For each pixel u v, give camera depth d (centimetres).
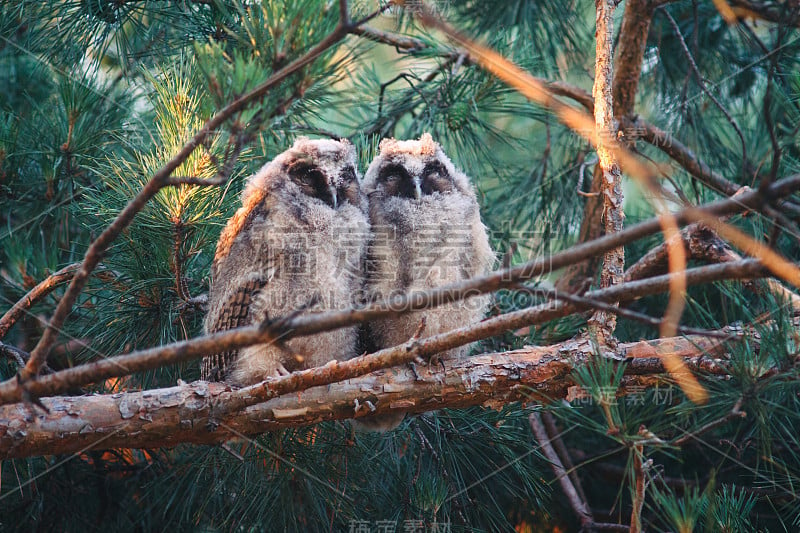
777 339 524
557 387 625
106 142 844
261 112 450
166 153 649
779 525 798
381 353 528
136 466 859
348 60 538
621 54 851
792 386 556
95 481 858
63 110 849
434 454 753
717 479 809
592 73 1060
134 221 673
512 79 756
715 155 1020
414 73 1009
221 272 711
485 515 769
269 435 665
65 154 816
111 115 879
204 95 607
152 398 571
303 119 820
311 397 602
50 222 863
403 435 758
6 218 878
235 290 692
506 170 1075
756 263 416
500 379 621
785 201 630
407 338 713
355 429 710
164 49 864
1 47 895
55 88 906
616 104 887
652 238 950
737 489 755
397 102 973
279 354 671
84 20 830
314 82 457
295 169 717
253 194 724
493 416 744
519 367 622
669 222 413
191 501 777
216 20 775
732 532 608
